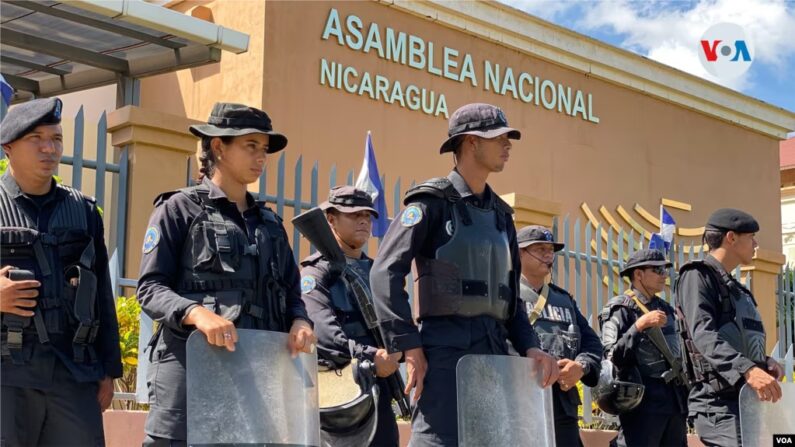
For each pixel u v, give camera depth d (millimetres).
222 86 11805
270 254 3904
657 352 6449
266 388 3607
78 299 3775
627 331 6523
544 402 4328
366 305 4781
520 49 14219
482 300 4254
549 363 4395
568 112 14836
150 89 12688
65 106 12484
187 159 7270
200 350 3510
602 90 15461
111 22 9188
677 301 5859
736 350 5617
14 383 3592
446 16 13281
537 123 14406
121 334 5984
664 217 10711
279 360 3684
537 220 8914
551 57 14609
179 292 3752
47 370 3664
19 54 10242
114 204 6961
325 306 4766
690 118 16891
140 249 6871
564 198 14617
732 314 5734
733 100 17484
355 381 4520
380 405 4754
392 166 12594
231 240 3795
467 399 4066
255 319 3771
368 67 12484
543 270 6059
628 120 15812
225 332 3494
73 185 6371
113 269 6172
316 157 11766
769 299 11578
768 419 5543
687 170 16703
